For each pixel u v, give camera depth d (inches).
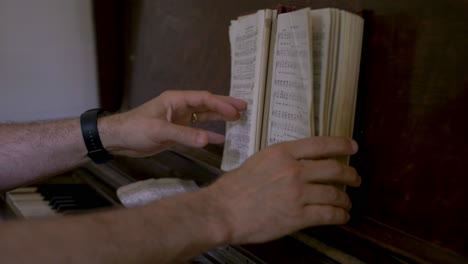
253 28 25.7
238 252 26.9
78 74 58.2
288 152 19.8
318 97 21.8
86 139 32.9
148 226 17.0
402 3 22.4
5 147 33.3
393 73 23.1
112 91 57.4
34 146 33.3
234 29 28.4
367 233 23.4
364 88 24.5
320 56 21.4
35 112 58.2
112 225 16.5
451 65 20.6
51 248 14.8
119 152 33.6
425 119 21.9
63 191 43.8
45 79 57.7
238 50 27.8
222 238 18.4
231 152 28.8
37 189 45.1
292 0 29.1
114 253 15.7
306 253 24.6
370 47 24.1
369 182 24.7
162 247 16.9
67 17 56.1
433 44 21.2
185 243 17.5
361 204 25.0
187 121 31.0
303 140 20.2
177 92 29.8
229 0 35.8
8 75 55.5
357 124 24.7
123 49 55.1
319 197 19.3
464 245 20.7
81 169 50.1
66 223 15.9
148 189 34.2
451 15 20.4
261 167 19.7
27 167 33.6
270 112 25.0
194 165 36.8
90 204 39.6
